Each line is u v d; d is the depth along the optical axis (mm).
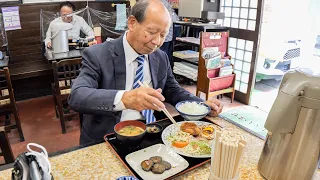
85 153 1003
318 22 4738
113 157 984
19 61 3553
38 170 684
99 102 1033
